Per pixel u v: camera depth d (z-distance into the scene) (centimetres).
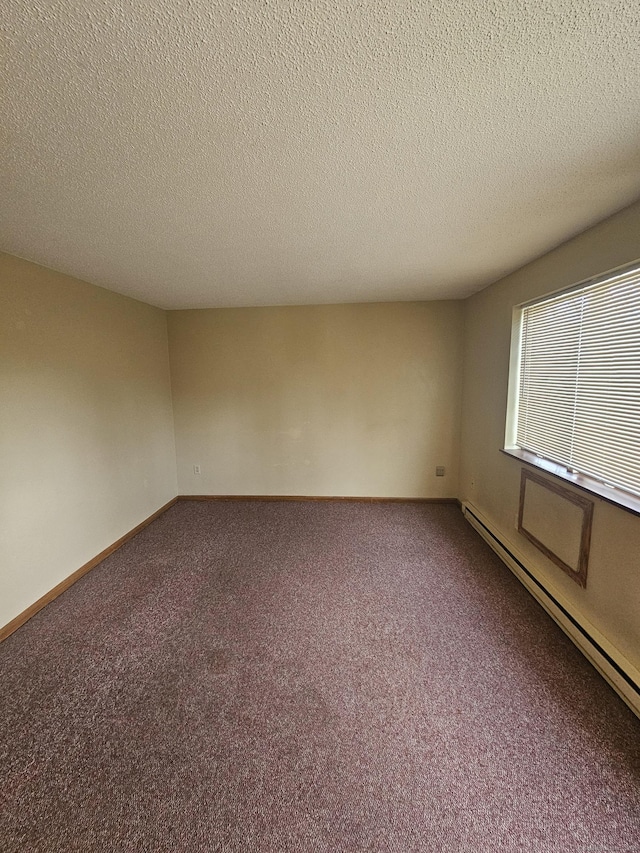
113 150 115
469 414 374
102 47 77
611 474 185
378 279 291
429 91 91
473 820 121
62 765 140
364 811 124
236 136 108
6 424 213
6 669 187
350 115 100
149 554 306
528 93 92
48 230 180
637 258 158
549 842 115
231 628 215
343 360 407
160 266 243
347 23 73
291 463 431
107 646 202
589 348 201
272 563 289
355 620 221
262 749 145
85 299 280
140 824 121
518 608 229
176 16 70
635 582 161
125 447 334
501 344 297
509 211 165
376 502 425
